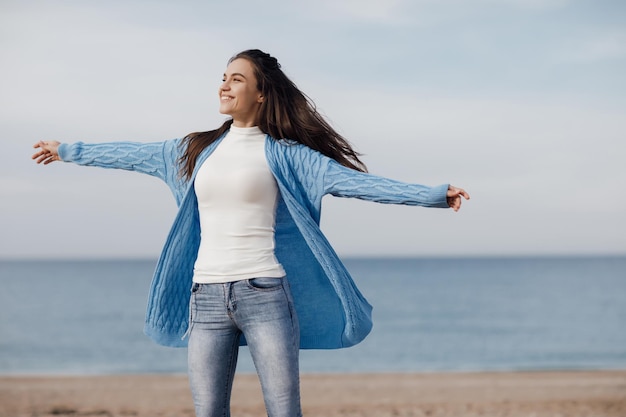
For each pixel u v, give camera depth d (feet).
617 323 148.36
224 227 11.92
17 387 46.68
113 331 137.18
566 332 134.72
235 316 11.82
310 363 95.96
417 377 55.83
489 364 96.53
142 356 103.55
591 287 264.11
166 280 12.84
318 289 13.23
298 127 12.71
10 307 188.85
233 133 12.61
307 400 40.96
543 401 39.27
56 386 47.39
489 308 182.91
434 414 34.14
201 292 11.93
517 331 137.08
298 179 12.44
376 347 114.62
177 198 12.95
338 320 13.23
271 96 12.62
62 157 13.42
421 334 133.80
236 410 35.70
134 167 13.17
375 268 567.59
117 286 283.79
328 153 13.02
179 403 39.32
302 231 12.19
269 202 12.17
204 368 11.93
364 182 12.03
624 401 38.88
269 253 12.03
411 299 212.64
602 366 92.84
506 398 41.50
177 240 12.71
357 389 46.06
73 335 131.85
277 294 11.87
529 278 348.38
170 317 13.03
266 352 11.73
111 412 35.55
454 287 271.49
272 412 11.87
